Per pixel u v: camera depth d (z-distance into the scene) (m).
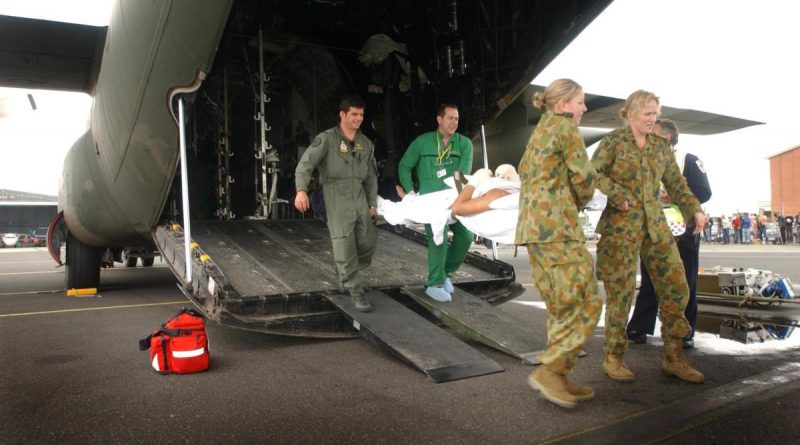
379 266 5.13
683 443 2.15
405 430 2.35
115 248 9.34
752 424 2.33
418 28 6.76
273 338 4.25
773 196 42.22
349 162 3.94
